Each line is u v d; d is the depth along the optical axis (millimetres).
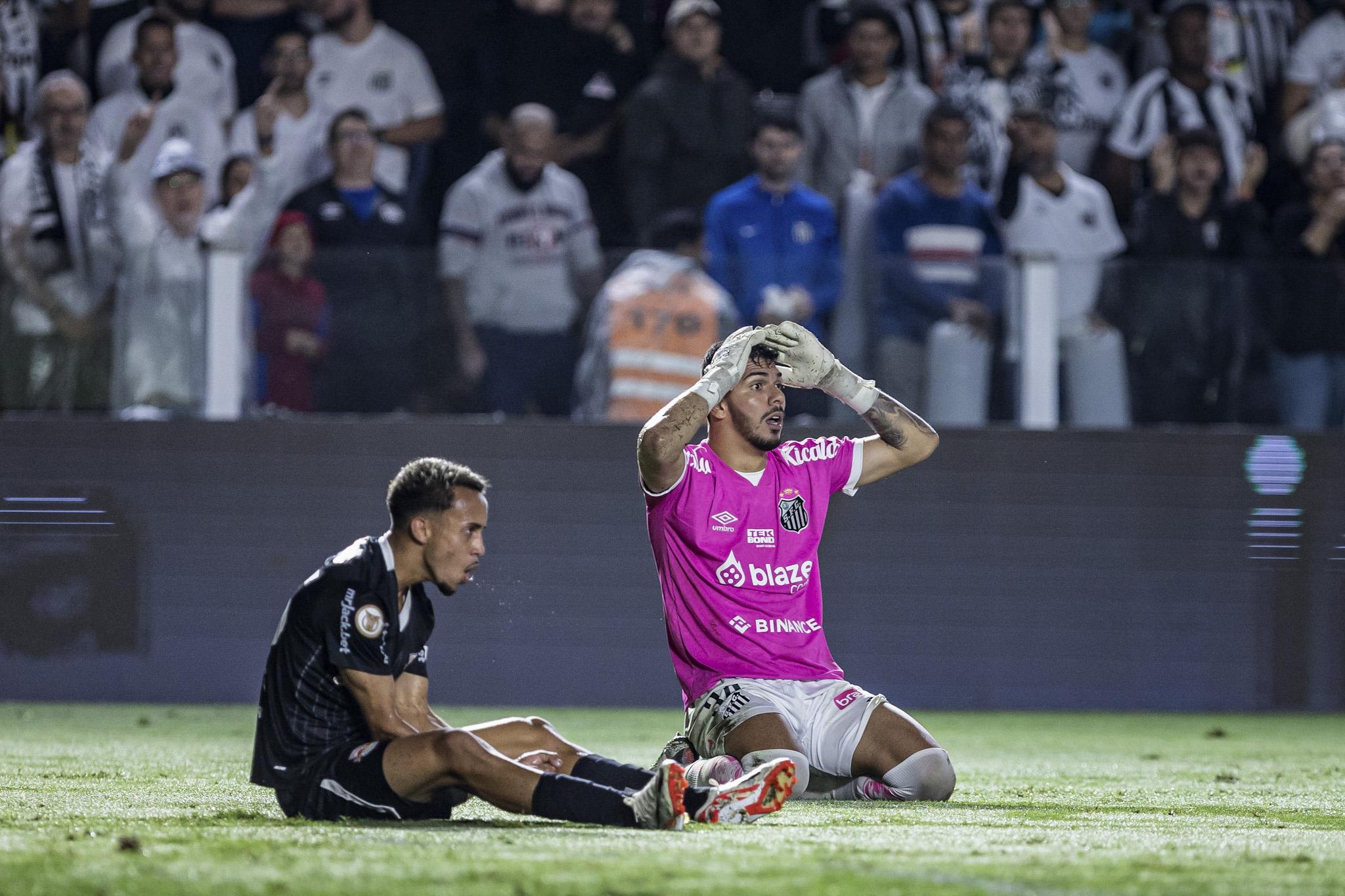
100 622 35844
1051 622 36906
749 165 41625
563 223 36094
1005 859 10703
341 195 39188
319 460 36094
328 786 12594
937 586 36844
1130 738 29094
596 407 36250
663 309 36000
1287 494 36812
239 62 41531
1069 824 13414
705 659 15727
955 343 36281
